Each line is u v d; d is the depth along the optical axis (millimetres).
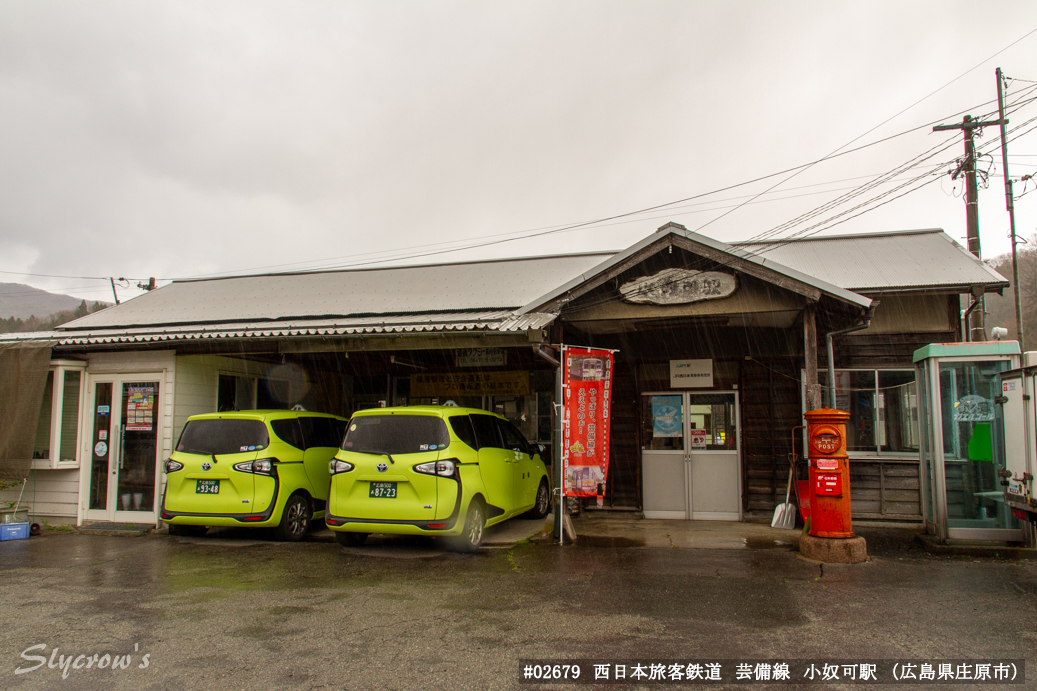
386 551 7840
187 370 10250
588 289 8117
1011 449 7137
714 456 10148
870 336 9797
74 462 10094
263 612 5398
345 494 7637
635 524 9586
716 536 8555
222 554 7758
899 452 9578
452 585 6215
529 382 12102
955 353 7840
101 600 5793
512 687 3924
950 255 10398
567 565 6973
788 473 9852
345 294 12383
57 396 10008
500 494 8555
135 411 10109
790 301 7809
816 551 7098
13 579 6586
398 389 12961
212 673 4160
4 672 4203
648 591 5914
